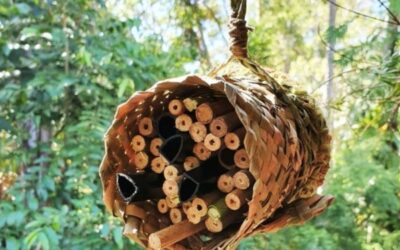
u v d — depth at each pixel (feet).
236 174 1.85
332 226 6.76
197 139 1.90
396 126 3.76
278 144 1.80
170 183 1.90
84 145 5.14
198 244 1.94
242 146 1.85
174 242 1.89
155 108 1.97
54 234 4.71
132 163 2.01
